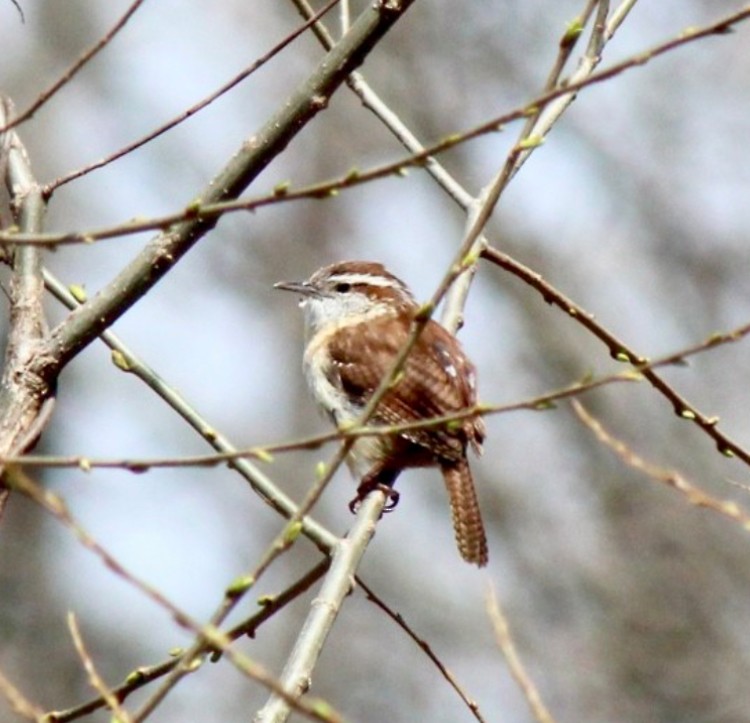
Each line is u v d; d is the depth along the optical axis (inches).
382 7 207.2
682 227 732.7
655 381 238.7
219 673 692.1
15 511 695.7
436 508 700.0
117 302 214.4
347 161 790.5
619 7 275.7
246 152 213.0
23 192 225.5
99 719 660.1
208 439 234.4
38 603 679.1
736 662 634.8
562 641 657.6
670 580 652.7
